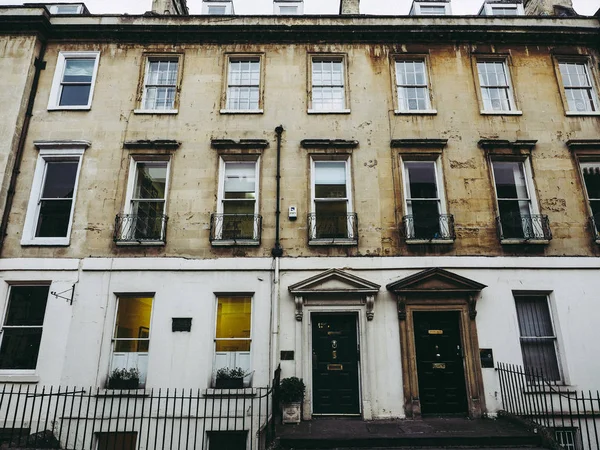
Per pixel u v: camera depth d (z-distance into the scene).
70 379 9.45
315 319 10.28
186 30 12.23
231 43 12.42
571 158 11.37
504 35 12.38
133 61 12.17
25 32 11.95
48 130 11.34
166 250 10.43
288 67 12.19
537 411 9.02
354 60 12.29
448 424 8.85
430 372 9.93
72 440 9.09
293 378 9.27
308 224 10.62
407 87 12.20
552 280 10.34
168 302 10.03
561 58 12.51
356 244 10.52
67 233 10.62
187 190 10.92
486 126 11.62
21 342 9.90
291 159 11.25
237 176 11.36
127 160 11.16
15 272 10.12
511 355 9.84
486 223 10.77
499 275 10.34
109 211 10.71
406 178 11.39
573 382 9.67
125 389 9.46
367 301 10.00
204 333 9.84
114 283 10.12
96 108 11.61
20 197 10.73
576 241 10.68
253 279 10.24
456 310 10.12
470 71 12.19
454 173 11.18
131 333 10.08
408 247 10.57
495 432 8.12
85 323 9.84
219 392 9.41
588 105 12.20
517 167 11.57
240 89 12.16
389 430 8.38
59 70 12.04
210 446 9.24
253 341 9.85
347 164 11.39
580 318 10.09
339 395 9.80
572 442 9.41
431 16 12.49
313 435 8.05
